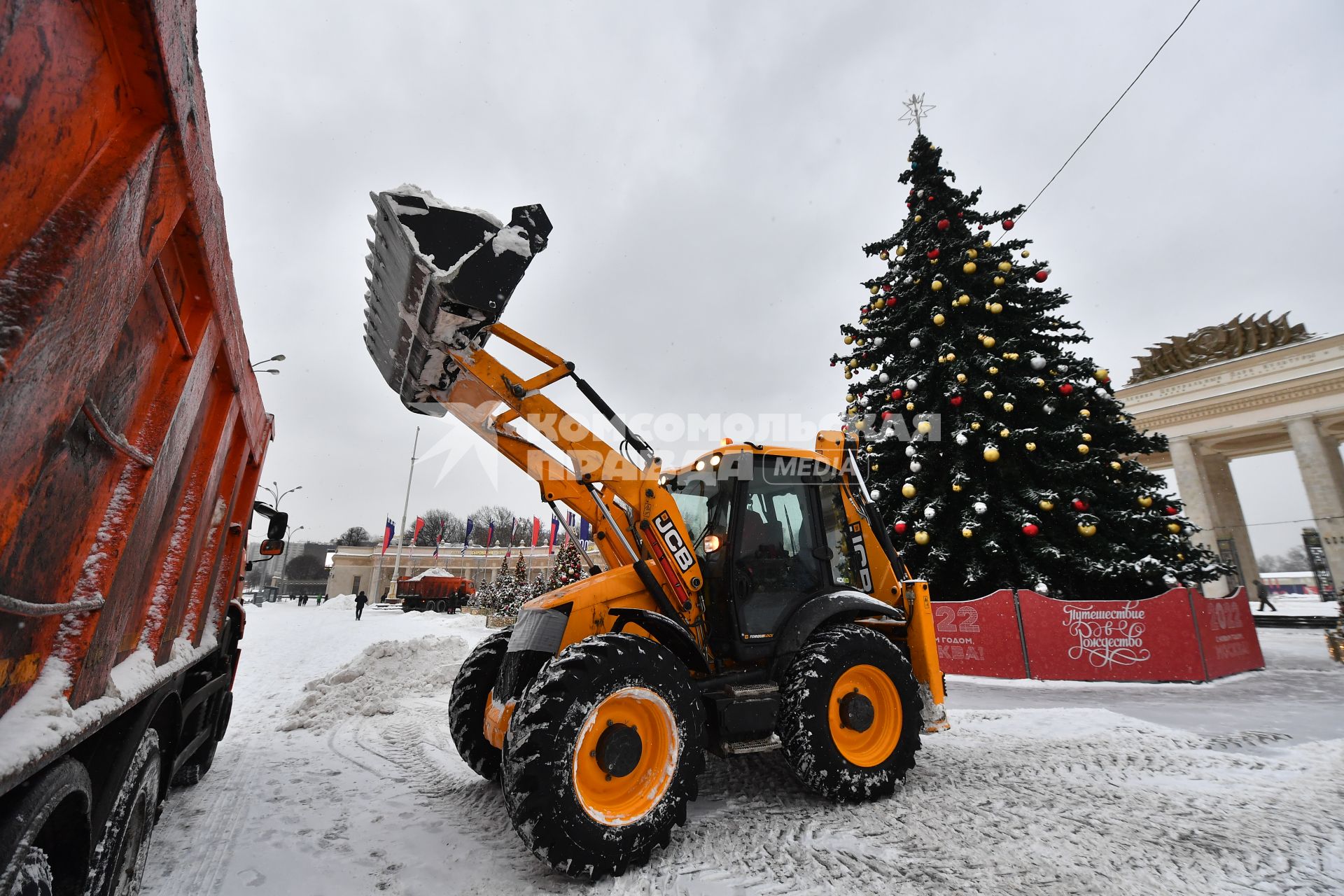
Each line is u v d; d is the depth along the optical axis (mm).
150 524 1965
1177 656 7941
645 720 3252
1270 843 3082
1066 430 9312
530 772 2762
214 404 2662
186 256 1854
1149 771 4293
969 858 2975
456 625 22203
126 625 1946
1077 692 7504
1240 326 23516
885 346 11188
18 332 942
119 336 1469
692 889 2730
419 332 3033
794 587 4270
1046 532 9477
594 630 3535
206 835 3270
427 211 2848
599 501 3760
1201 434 23719
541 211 2979
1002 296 10359
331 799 3895
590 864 2768
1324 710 6160
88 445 1433
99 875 1878
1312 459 21344
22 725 1245
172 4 1237
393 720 6328
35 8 932
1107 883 2707
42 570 1309
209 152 1762
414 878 2818
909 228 11250
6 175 938
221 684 3953
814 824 3428
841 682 3887
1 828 1276
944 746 5043
